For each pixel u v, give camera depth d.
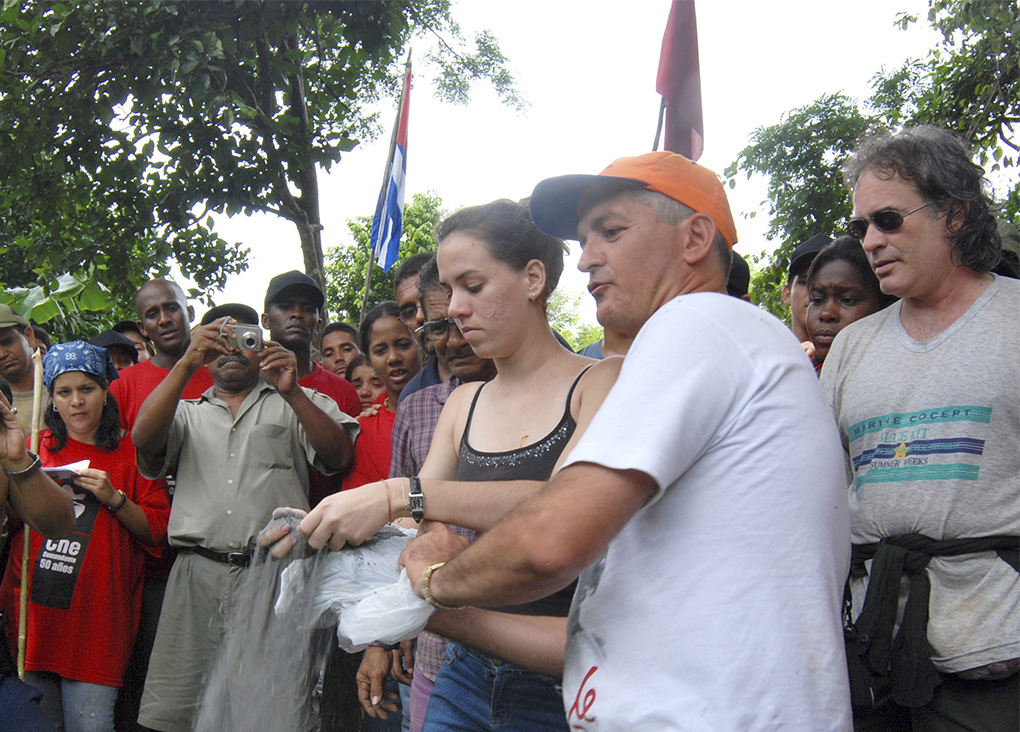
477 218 2.07
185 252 9.55
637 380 1.38
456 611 1.78
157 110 8.39
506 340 2.06
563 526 1.31
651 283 1.64
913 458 2.25
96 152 8.61
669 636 1.37
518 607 1.98
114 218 9.05
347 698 2.32
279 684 1.82
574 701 1.45
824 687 1.36
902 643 2.20
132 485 4.12
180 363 3.75
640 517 1.43
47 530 3.40
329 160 8.96
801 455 1.40
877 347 2.45
